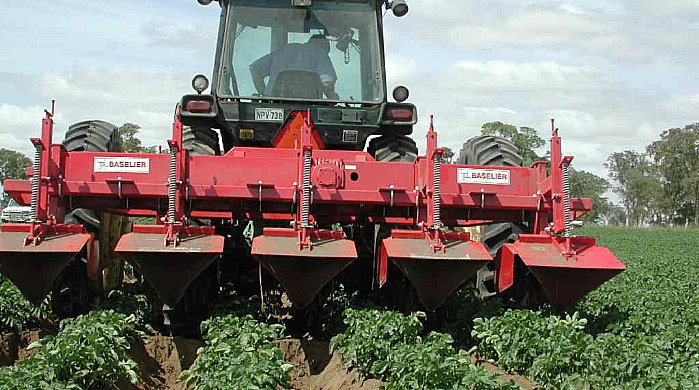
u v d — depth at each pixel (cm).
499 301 826
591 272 746
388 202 793
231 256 930
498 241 866
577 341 719
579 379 672
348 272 945
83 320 745
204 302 842
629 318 918
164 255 715
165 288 737
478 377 601
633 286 1509
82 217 818
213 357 690
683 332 855
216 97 926
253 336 722
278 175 794
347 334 761
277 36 941
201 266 729
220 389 617
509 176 815
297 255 712
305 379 775
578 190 11575
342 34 947
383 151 932
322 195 783
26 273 729
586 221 11112
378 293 888
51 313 894
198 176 786
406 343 721
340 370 750
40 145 759
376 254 881
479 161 903
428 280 734
